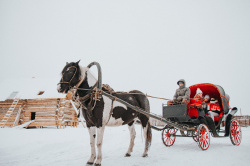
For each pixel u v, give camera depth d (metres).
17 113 18.16
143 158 5.41
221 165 4.54
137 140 8.98
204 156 5.42
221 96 7.25
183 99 6.59
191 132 6.91
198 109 6.57
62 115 18.05
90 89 4.86
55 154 5.99
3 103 19.19
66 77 4.62
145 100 6.25
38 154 5.95
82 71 4.87
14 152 6.14
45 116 18.22
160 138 9.74
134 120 6.25
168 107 6.89
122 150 6.71
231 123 7.14
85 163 4.91
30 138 8.77
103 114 4.80
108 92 5.16
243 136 10.38
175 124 6.22
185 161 4.95
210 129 6.90
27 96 18.30
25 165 4.66
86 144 7.66
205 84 7.74
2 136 9.57
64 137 9.15
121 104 5.34
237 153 5.66
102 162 4.97
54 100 18.52
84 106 4.85
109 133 10.55
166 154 5.86
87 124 5.10
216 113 7.55
